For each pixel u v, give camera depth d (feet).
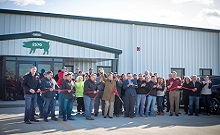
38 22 60.03
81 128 25.85
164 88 37.24
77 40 59.16
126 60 67.67
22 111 38.50
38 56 52.80
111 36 66.39
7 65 52.39
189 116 35.88
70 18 62.49
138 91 35.14
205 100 37.40
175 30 74.02
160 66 71.46
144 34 69.97
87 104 31.78
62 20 61.98
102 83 35.19
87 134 22.89
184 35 75.25
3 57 52.01
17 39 51.16
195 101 36.83
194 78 37.09
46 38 52.75
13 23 58.13
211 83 37.42
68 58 56.03
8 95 52.11
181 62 74.43
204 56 77.97
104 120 31.42
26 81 27.91
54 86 32.73
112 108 33.58
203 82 37.65
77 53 54.95
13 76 52.70
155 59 70.90
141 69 69.05
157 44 71.36
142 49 69.46
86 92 31.81
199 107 39.60
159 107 37.11
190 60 75.72
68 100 30.94
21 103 46.75
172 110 36.42
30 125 27.14
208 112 37.29
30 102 28.25
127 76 34.81
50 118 32.14
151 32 70.85
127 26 68.28
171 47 73.26
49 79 30.14
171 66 73.00
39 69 54.03
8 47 50.55
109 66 68.08
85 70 66.08
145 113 35.94
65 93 30.45
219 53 80.12
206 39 78.48
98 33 65.05
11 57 52.60
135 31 69.05
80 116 34.45
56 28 61.36
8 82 52.31
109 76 33.65
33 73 28.14
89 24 64.34
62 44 54.08
